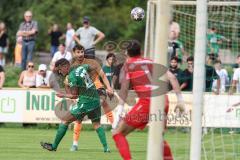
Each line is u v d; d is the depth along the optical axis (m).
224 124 40.44
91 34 54.22
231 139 40.53
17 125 48.31
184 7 39.94
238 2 35.56
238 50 43.44
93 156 34.84
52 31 66.00
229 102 40.59
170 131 43.31
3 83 50.19
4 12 109.69
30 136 42.75
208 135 41.09
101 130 36.38
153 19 34.47
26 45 58.69
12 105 47.31
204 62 25.34
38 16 110.38
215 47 43.56
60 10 112.19
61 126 35.94
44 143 36.25
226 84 44.22
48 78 48.00
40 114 47.31
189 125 42.44
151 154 24.17
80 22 112.12
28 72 48.72
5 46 65.75
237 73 42.50
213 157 34.62
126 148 28.47
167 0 23.84
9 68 57.09
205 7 25.22
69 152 36.19
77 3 113.69
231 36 42.97
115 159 33.97
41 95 47.19
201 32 25.25
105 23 114.06
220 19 40.78
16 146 38.12
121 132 28.66
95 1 115.56
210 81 42.81
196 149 25.39
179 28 40.78
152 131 24.19
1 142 39.75
